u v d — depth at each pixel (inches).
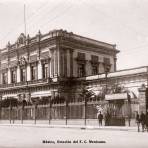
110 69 2367.1
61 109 1609.3
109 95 1362.0
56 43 2032.5
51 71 2070.6
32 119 1790.1
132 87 1728.6
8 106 2058.3
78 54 2134.6
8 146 610.5
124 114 1307.8
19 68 2367.1
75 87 2032.5
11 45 2454.5
